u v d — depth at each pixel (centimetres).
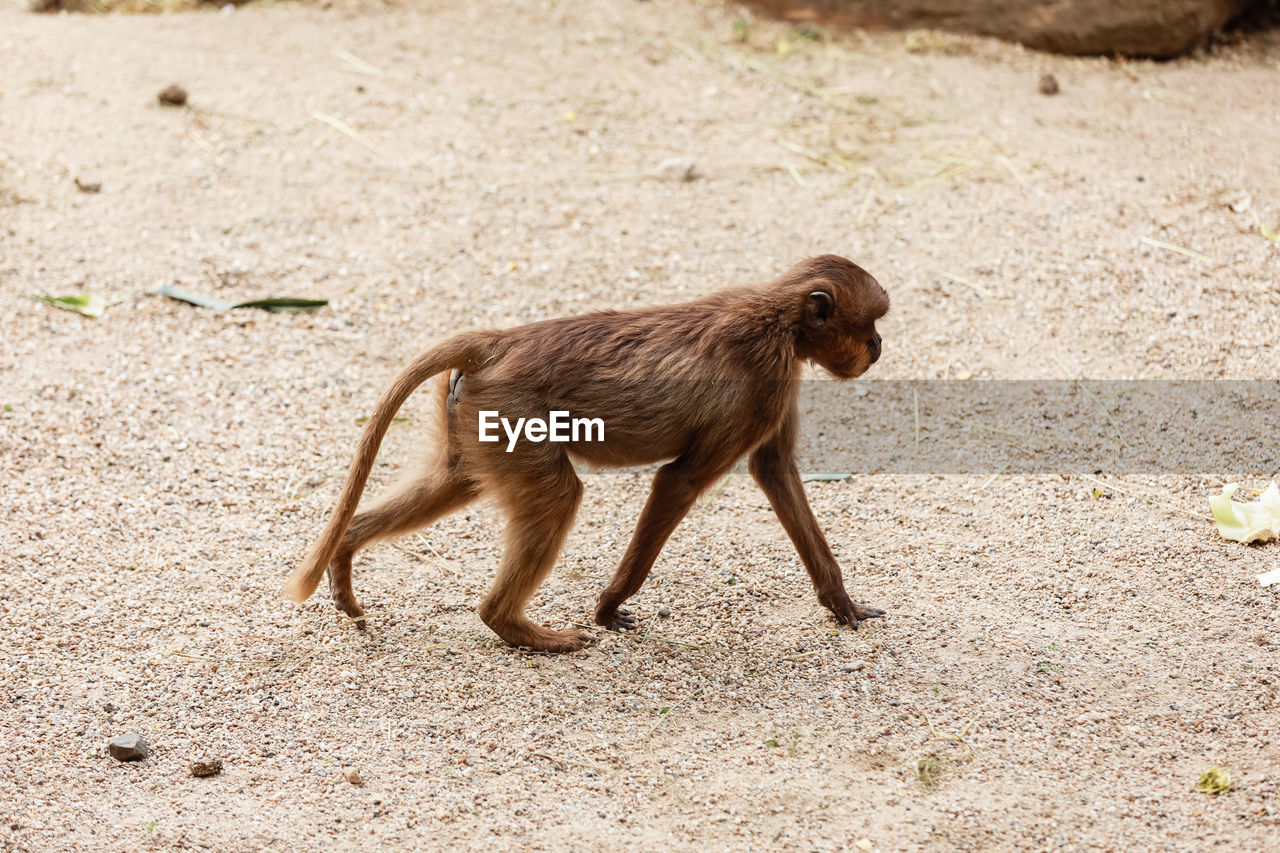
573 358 526
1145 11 1073
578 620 580
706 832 438
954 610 575
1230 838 425
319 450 711
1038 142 984
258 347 795
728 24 1209
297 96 1069
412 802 456
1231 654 531
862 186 947
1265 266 825
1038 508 651
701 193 947
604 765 476
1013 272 843
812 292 549
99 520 642
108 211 917
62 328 800
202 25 1195
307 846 434
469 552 639
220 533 640
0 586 586
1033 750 478
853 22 1188
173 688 523
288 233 902
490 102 1070
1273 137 965
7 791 461
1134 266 835
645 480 704
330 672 536
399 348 796
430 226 913
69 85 1074
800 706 511
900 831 436
